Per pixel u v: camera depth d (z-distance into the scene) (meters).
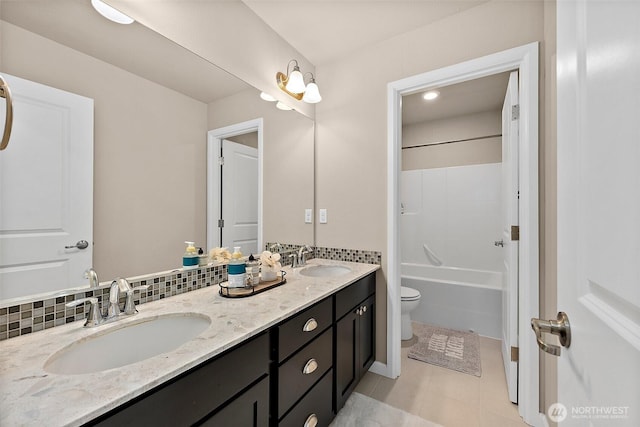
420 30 1.84
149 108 1.23
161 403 0.68
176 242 1.34
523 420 1.54
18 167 0.86
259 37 1.77
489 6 1.63
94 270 1.04
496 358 2.20
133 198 1.18
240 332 0.90
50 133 0.93
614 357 0.39
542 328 0.62
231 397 0.87
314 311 1.28
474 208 3.30
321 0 1.62
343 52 2.10
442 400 1.71
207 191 1.50
